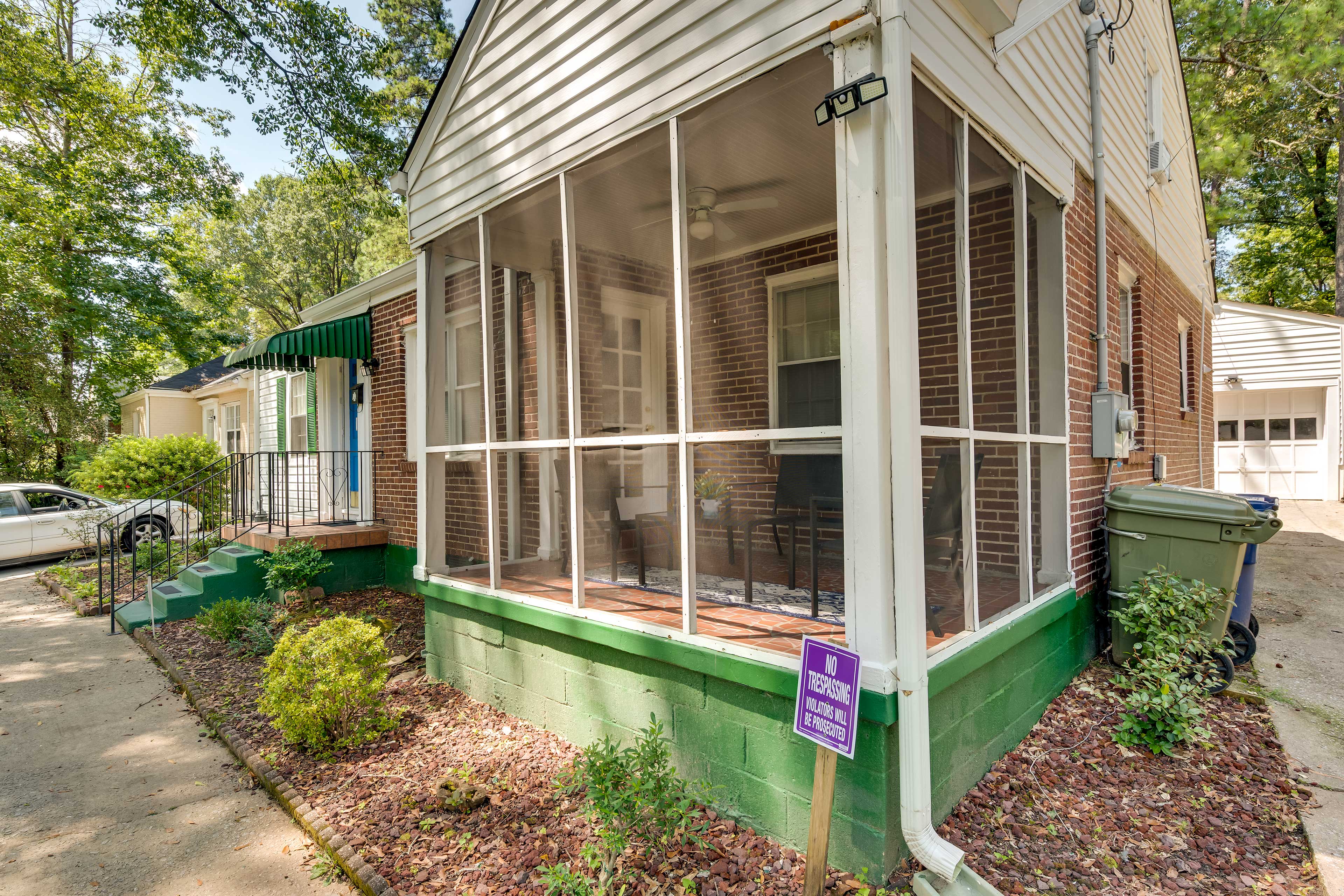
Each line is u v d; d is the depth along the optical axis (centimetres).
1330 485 1263
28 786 345
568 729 356
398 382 748
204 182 1605
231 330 2309
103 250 1556
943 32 264
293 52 1207
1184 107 771
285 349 723
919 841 219
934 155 372
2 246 1415
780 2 251
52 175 1475
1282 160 1759
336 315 891
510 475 555
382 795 316
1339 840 248
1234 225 1855
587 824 280
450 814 296
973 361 457
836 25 232
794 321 567
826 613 335
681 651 287
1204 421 982
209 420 1686
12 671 532
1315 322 1259
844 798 236
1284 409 1323
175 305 1666
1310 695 383
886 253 227
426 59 1783
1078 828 263
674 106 291
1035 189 388
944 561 432
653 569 503
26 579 949
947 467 330
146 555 863
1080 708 363
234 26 1128
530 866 254
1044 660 358
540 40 363
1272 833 260
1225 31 1384
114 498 1063
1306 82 1380
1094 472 447
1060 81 405
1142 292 602
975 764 286
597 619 331
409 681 470
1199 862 244
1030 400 414
